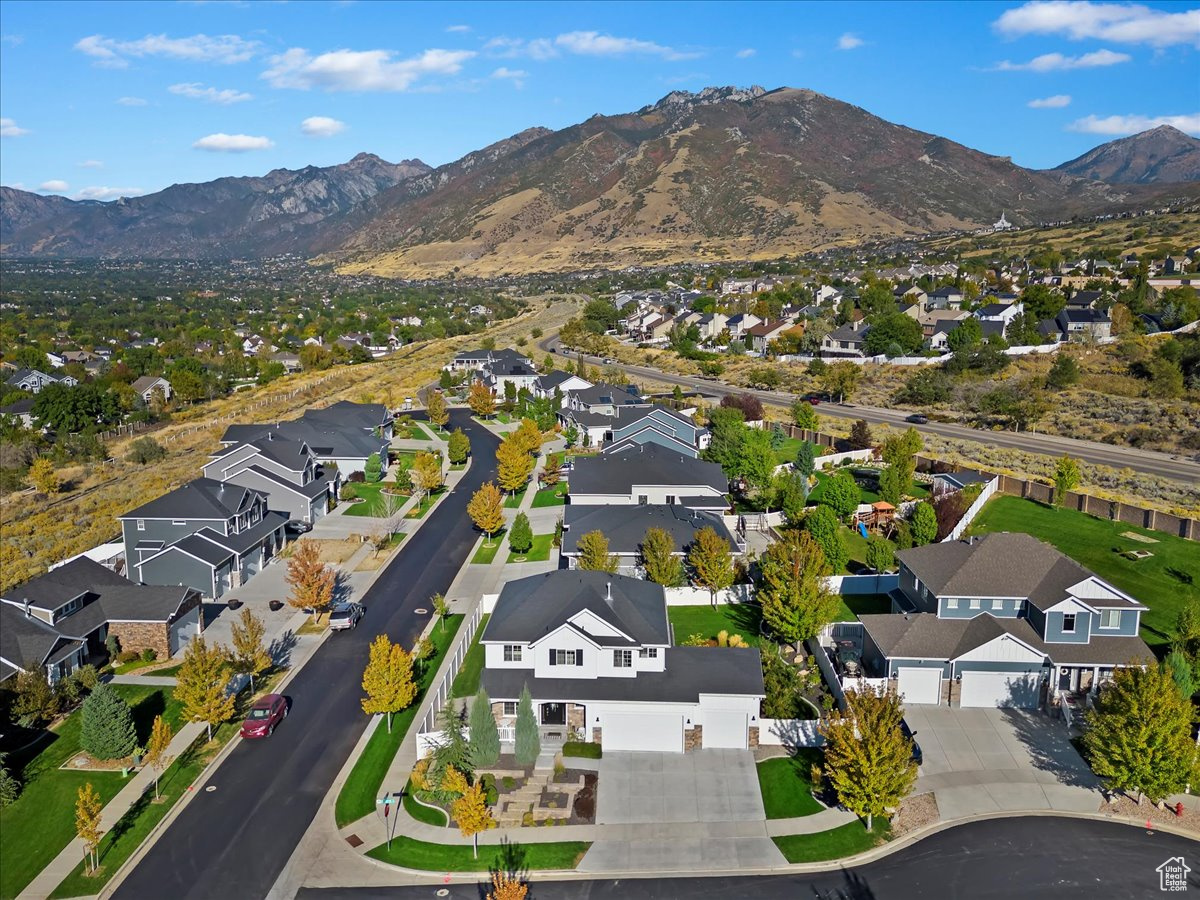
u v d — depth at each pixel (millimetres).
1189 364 115062
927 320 161750
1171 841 33375
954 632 43812
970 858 32562
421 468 80375
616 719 39812
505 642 41312
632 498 68375
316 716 42906
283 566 63562
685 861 32688
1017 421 102938
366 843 33781
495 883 30531
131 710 43594
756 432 83062
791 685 42156
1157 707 34375
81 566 52781
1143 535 63125
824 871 32125
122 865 32562
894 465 72125
